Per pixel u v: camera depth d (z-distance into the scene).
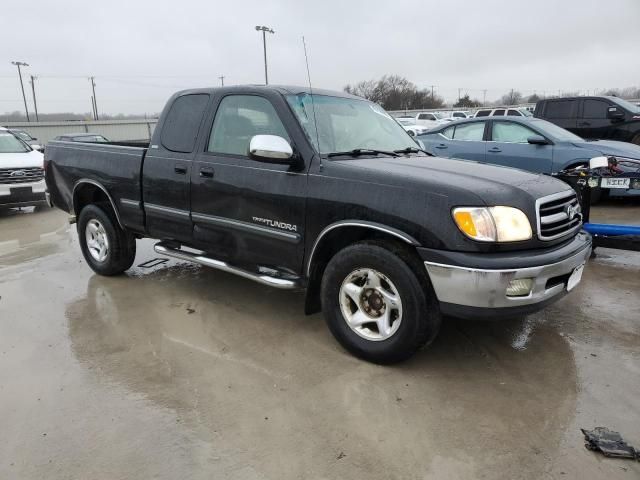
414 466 2.39
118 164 4.70
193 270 5.41
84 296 4.65
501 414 2.78
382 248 3.10
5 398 2.98
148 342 3.69
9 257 6.13
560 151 7.97
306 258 3.50
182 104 4.35
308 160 3.46
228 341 3.69
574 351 3.49
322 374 3.21
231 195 3.83
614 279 4.96
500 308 2.85
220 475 2.35
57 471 2.38
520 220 2.91
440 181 3.01
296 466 2.40
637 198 8.95
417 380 3.12
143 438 2.61
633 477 2.31
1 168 8.99
